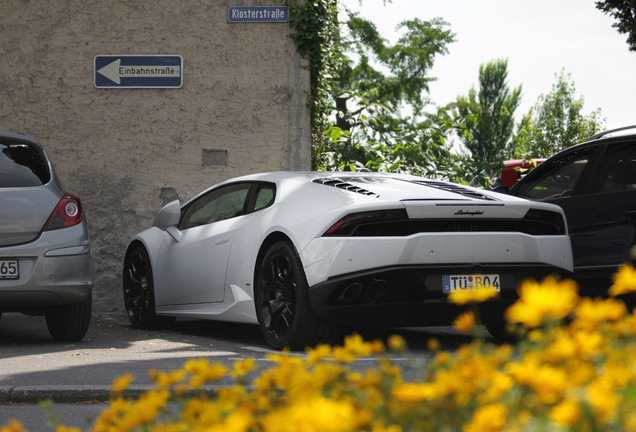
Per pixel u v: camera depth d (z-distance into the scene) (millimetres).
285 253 5305
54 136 9070
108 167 9055
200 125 9102
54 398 3928
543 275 5223
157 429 1426
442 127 14109
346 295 4980
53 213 5812
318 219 5129
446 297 5035
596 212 6578
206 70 9117
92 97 9094
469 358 1406
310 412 981
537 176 7266
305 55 9117
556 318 1257
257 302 5648
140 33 9102
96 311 8953
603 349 1474
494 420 1091
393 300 5000
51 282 5711
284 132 9125
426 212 5000
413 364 1589
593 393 1084
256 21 9109
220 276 6145
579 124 38219
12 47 9094
